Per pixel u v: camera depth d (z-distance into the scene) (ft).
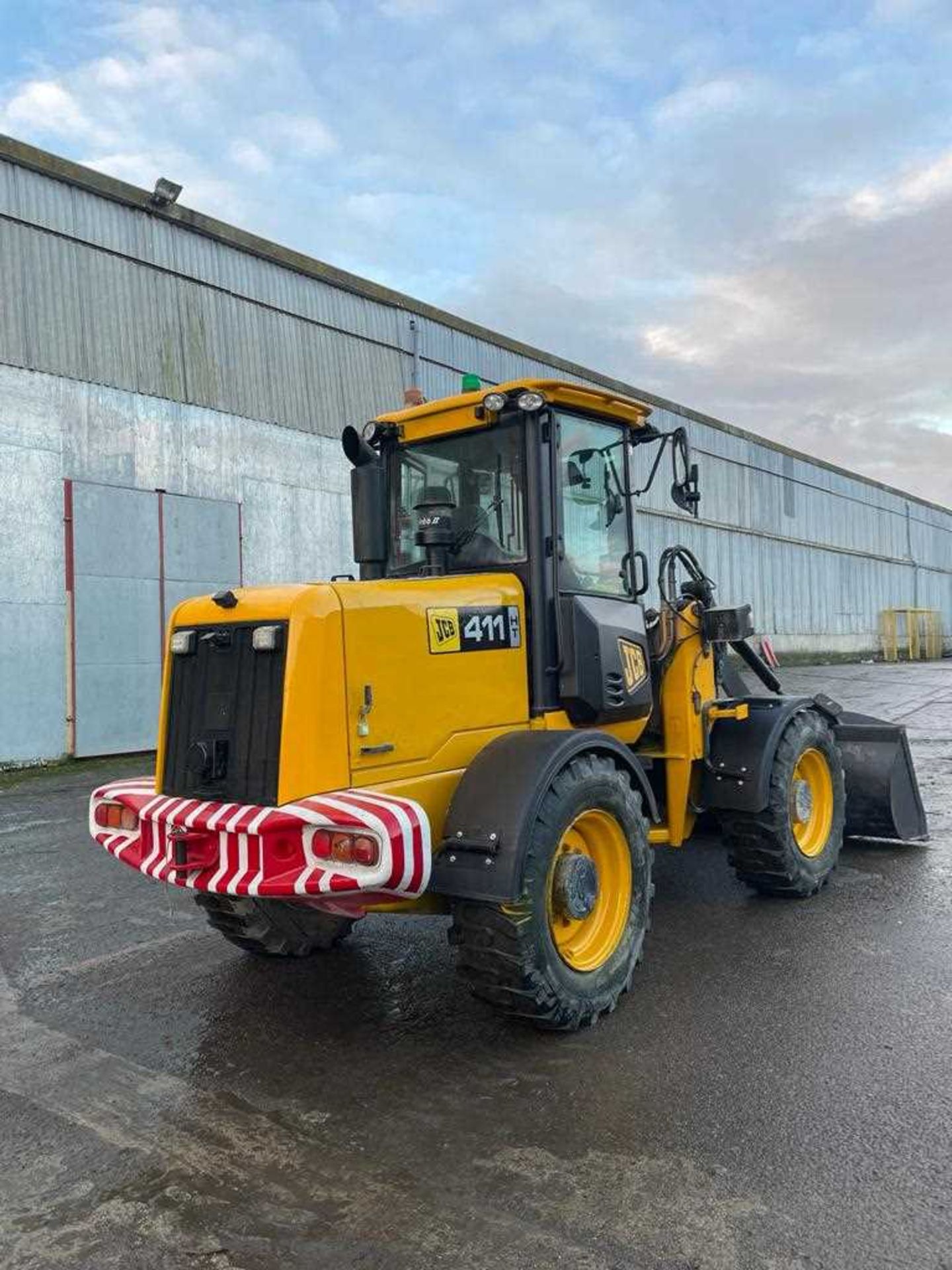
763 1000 12.71
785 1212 8.16
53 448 36.68
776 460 99.25
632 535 15.94
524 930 11.11
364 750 11.29
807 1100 10.03
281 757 10.95
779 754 16.66
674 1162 8.97
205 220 42.14
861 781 20.20
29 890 19.44
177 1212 8.51
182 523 41.01
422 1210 8.38
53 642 36.70
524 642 13.79
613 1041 11.64
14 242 35.76
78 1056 11.73
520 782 11.54
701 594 17.16
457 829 11.49
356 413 49.03
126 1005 13.30
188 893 19.15
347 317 49.01
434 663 12.30
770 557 97.25
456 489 14.80
